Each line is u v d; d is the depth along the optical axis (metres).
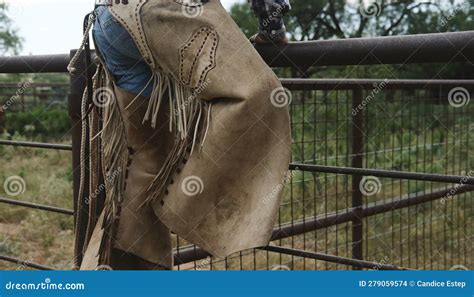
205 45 1.83
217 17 1.84
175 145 1.97
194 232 1.92
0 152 9.25
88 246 2.24
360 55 1.95
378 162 5.39
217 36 1.83
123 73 2.04
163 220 1.99
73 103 2.50
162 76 1.97
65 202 6.24
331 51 2.00
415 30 11.98
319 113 5.18
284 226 3.16
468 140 5.06
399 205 3.89
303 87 3.10
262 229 1.78
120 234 2.11
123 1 1.93
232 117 1.80
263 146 1.82
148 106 2.00
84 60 2.45
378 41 1.91
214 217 1.89
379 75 7.15
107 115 2.12
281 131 1.83
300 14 11.39
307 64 2.06
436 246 4.63
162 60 1.91
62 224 5.54
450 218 4.71
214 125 1.84
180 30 1.86
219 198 1.88
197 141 1.93
